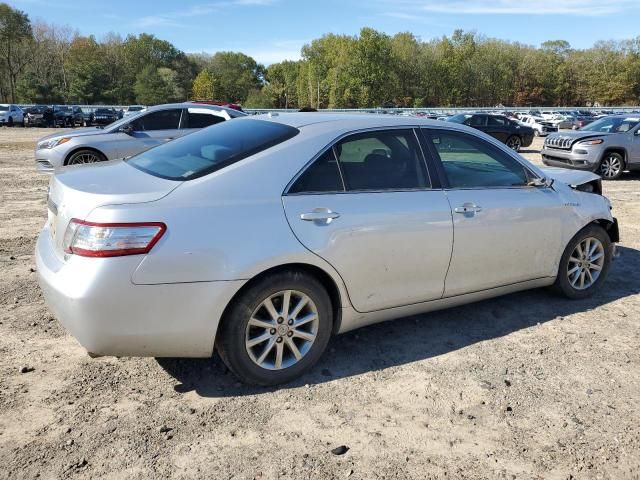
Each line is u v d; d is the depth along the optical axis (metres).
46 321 4.11
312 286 3.23
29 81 74.88
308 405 3.10
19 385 3.21
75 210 2.86
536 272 4.34
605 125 14.36
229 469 2.56
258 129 3.61
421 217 3.58
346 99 88.50
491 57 100.44
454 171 3.89
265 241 3.02
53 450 2.65
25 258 5.66
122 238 2.74
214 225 2.92
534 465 2.65
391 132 3.69
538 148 24.31
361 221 3.34
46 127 39.31
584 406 3.16
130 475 2.50
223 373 3.42
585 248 4.71
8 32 81.19
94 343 2.80
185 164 3.29
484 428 2.93
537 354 3.79
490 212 3.91
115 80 91.88
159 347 2.91
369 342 3.91
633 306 4.71
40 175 11.88
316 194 3.28
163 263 2.79
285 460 2.63
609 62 97.62
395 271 3.54
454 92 98.31
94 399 3.10
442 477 2.55
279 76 117.06
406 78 96.88
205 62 122.81
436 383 3.37
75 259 2.78
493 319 4.36
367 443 2.78
